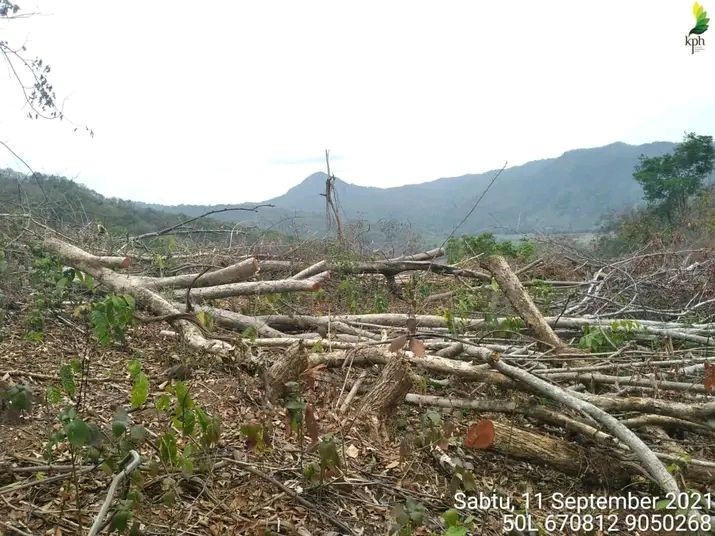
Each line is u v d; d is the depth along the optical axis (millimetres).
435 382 4527
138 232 8891
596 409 3658
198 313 4871
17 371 3898
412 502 2693
